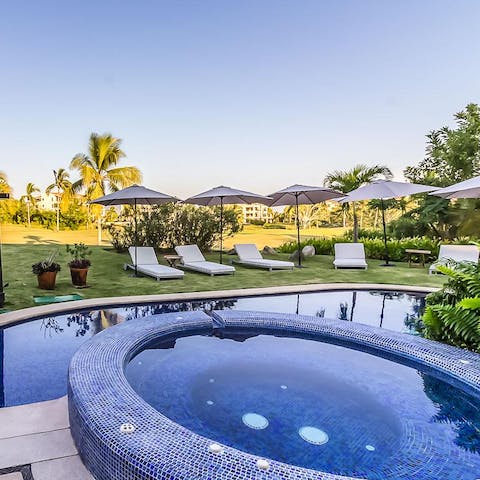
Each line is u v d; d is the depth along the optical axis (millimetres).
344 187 16953
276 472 2213
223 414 3535
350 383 4254
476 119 18547
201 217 16609
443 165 19484
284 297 8594
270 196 13797
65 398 3672
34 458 2693
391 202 19156
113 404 2902
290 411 3607
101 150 23875
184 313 6020
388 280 10367
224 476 2162
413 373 4523
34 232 24344
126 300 7465
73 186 24562
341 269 12344
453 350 4570
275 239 21922
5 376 4336
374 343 5105
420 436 3254
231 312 6215
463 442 3182
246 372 4508
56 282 9281
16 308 6773
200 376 4371
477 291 4613
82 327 6082
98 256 14031
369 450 3027
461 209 17047
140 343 4840
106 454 2422
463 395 4000
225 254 16453
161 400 3789
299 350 5227
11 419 3225
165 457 2289
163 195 10820
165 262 13633
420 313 7434
